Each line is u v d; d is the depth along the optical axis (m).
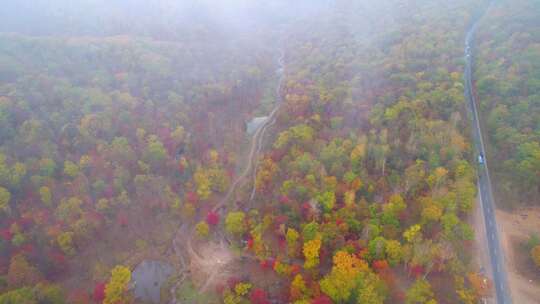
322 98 198.50
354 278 107.00
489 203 137.62
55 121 181.62
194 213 164.88
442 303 106.69
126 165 172.50
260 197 161.12
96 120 183.38
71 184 157.88
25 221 144.38
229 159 190.00
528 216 131.75
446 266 112.44
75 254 145.75
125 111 197.75
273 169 163.38
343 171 147.88
